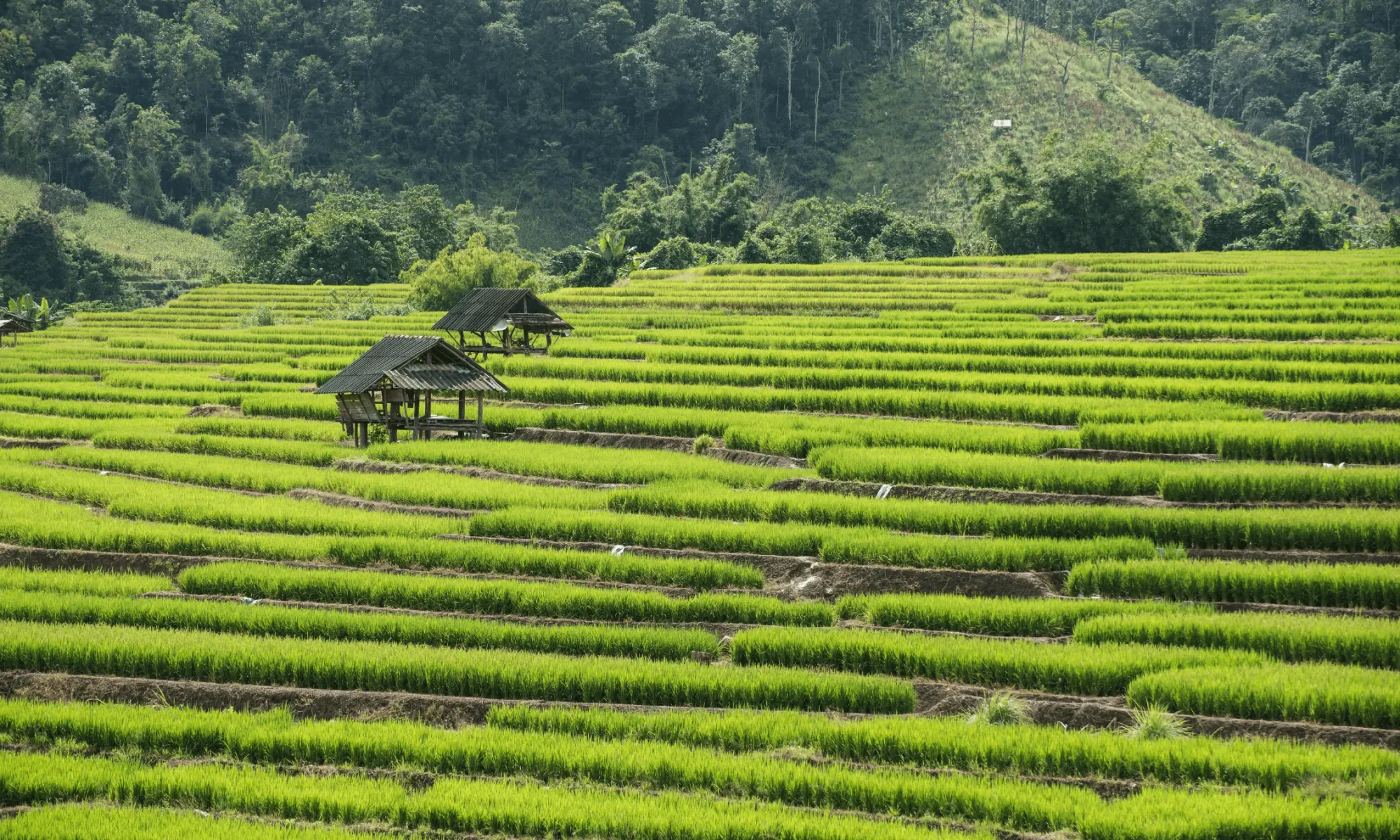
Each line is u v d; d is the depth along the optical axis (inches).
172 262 7057.1
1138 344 2551.7
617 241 5231.3
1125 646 1163.9
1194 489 1617.9
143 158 7765.8
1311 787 892.6
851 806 929.5
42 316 4963.1
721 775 957.2
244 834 887.1
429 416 2320.4
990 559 1435.8
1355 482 1563.7
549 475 1991.9
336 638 1314.0
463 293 4293.8
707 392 2413.9
